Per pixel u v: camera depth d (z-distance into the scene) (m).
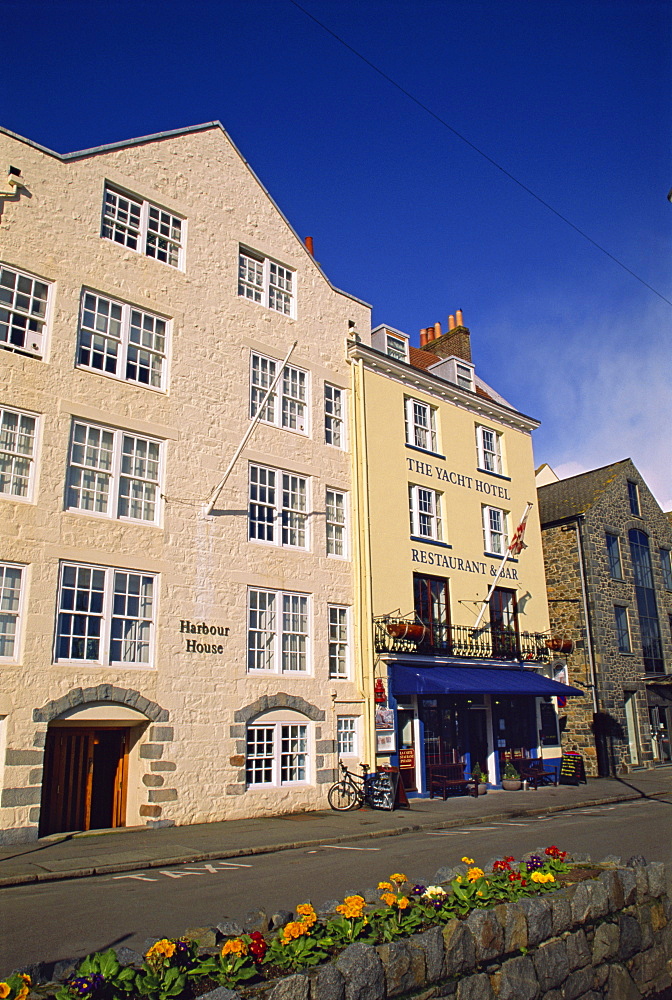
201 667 15.40
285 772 16.64
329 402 20.23
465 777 20.73
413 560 20.81
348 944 4.70
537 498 28.70
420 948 4.78
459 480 23.16
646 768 26.70
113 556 14.49
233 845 12.10
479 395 24.61
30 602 13.19
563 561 27.23
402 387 22.02
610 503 28.45
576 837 12.44
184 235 17.69
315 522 18.69
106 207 16.39
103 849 11.69
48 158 15.40
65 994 3.79
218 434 16.98
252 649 16.70
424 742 19.91
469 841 12.21
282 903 7.86
